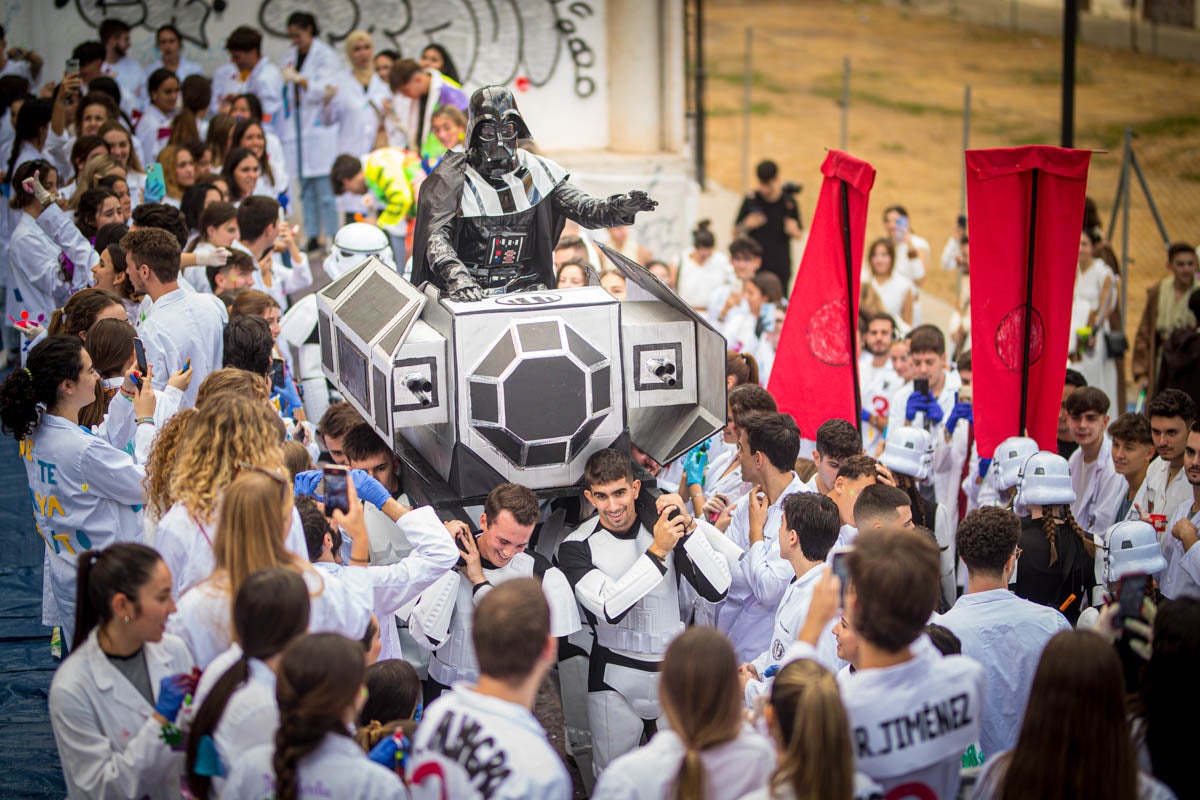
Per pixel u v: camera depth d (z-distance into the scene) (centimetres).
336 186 993
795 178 2197
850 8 3875
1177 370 853
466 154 518
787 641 460
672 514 480
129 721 371
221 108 1108
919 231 1900
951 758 348
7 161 965
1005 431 637
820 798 311
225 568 382
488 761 319
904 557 341
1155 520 575
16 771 509
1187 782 346
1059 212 609
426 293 500
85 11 1312
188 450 411
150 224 693
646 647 499
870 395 866
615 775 325
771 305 946
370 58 1205
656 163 1462
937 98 2820
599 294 496
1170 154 2295
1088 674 328
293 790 316
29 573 695
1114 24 3469
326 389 714
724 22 3678
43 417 507
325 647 319
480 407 465
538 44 1460
